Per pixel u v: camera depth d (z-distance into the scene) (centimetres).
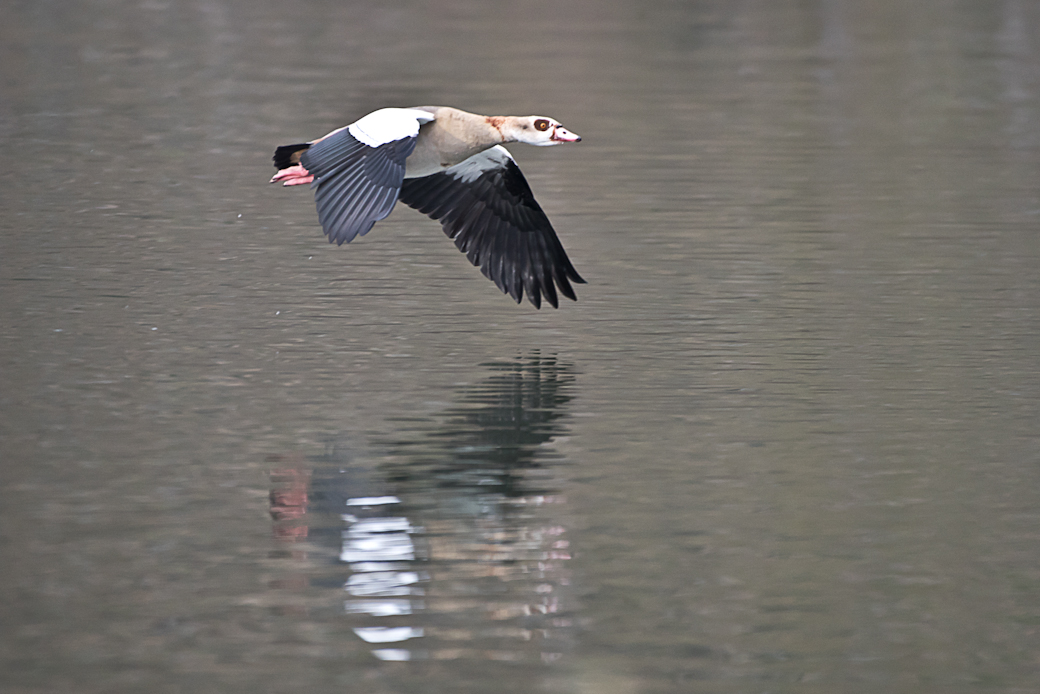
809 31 3953
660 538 1020
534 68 3338
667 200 2205
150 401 1311
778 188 2283
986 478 1140
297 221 2073
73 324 1559
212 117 2786
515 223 1379
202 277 1770
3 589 928
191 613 900
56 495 1083
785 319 1608
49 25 3828
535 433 1233
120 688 813
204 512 1053
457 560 979
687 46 3700
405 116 1152
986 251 1909
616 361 1454
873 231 2019
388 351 1485
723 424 1262
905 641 881
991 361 1449
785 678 838
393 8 4244
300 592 928
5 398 1312
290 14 4112
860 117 2872
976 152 2558
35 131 2636
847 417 1282
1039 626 902
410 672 834
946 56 3572
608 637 880
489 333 1559
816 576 966
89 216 2059
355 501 1077
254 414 1279
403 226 2055
